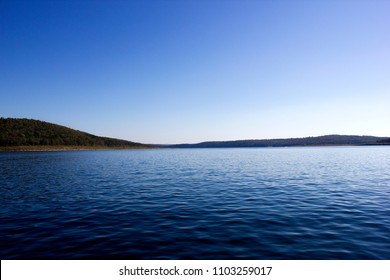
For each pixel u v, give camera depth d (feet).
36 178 105.09
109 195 68.59
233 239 34.99
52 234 37.37
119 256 30.17
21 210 52.42
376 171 125.39
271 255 30.12
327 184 85.20
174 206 55.36
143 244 33.50
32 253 31.04
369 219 43.57
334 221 42.65
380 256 29.40
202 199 62.64
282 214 47.70
